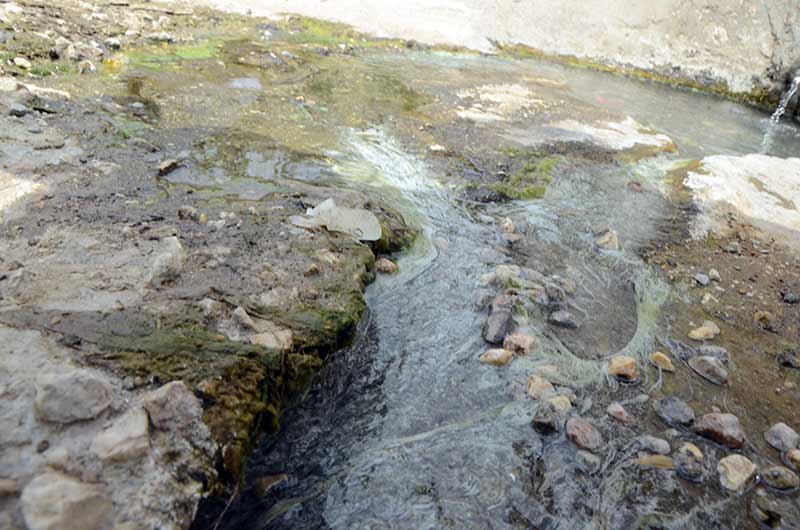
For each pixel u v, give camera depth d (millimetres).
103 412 1502
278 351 1933
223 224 2639
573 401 2252
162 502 1407
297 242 2609
